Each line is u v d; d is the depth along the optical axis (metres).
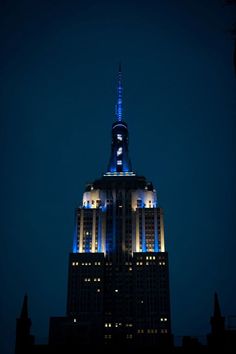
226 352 137.50
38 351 160.25
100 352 158.88
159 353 155.25
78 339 192.75
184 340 155.88
